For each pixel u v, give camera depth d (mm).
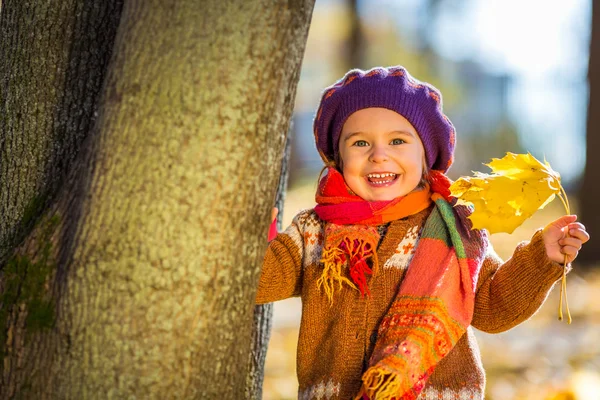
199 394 2170
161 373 2107
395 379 2299
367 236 2684
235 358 2246
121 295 2080
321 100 2941
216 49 2062
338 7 17844
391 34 19406
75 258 2109
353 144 2773
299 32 2172
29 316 2154
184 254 2084
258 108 2115
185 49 2064
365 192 2768
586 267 9562
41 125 2541
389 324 2512
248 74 2084
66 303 2111
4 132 2590
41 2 2547
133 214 2074
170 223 2072
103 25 2570
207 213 2094
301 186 15812
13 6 2611
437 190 2812
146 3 2113
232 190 2115
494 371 5797
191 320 2119
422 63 20562
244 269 2201
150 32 2094
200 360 2156
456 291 2537
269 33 2098
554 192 2504
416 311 2482
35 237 2223
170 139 2064
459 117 20203
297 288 2879
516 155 2553
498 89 20406
